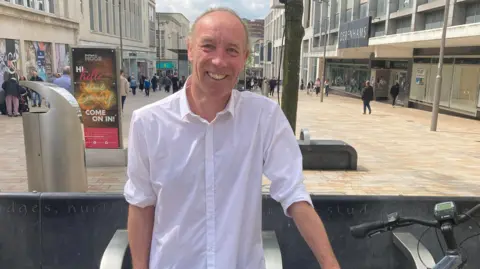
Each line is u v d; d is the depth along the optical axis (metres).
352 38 27.73
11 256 2.63
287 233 2.61
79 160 4.66
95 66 7.04
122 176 6.67
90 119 7.21
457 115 19.17
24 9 19.94
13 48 19.25
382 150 9.72
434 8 20.67
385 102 28.56
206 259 1.42
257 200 1.47
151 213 1.56
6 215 2.62
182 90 1.47
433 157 8.99
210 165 1.41
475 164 8.34
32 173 4.54
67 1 26.53
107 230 2.59
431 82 21.88
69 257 2.60
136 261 1.53
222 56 1.36
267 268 2.17
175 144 1.42
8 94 14.35
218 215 1.42
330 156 7.44
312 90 40.88
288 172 1.46
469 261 2.59
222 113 1.40
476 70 17.73
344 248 2.61
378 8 28.78
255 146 1.44
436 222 1.76
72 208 2.59
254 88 45.78
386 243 2.62
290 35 5.68
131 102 23.73
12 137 10.29
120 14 42.25
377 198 2.60
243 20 1.44
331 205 2.59
